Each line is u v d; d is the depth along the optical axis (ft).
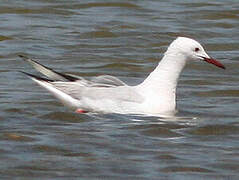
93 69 70.85
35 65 56.75
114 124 53.21
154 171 45.29
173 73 55.83
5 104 57.93
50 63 72.18
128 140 50.42
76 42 79.82
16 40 79.46
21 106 57.47
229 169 45.98
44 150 48.21
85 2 95.04
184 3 96.73
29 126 52.85
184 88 65.16
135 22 87.81
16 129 52.11
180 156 47.88
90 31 83.71
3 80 65.51
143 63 73.61
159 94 55.42
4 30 82.84
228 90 64.39
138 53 77.10
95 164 46.09
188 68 71.97
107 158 47.14
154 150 48.80
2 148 48.29
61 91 55.67
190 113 57.26
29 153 47.65
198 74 70.13
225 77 69.36
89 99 55.06
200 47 56.54
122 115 54.44
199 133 52.49
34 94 61.11
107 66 71.97
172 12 92.68
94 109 54.95
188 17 90.79
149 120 54.03
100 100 54.90
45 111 56.39
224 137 51.98
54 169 45.19
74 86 55.67
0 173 44.34
